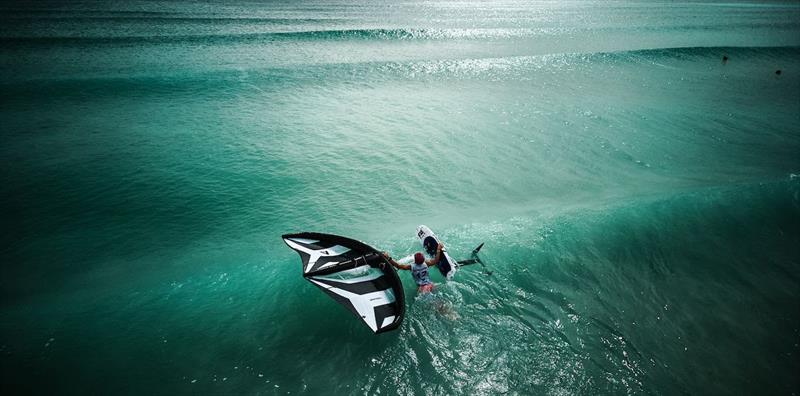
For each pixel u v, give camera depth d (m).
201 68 22.83
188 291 8.02
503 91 22.45
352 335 6.94
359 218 10.81
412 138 16.05
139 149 14.08
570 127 17.58
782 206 11.21
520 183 12.93
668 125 17.95
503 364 6.43
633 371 6.43
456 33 38.81
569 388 6.10
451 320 7.20
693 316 7.68
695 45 36.97
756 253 9.58
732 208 11.06
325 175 13.09
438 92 21.86
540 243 9.46
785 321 7.69
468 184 12.80
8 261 8.97
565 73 26.36
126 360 6.45
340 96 20.52
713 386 6.26
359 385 6.08
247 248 9.54
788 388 6.32
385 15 52.03
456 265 8.14
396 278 7.40
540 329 7.14
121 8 43.16
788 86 24.66
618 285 8.39
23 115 16.06
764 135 16.98
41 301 7.77
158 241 9.83
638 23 53.00
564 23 51.41
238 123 16.66
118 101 18.02
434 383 6.11
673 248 9.59
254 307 7.61
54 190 11.56
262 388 6.02
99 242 9.72
